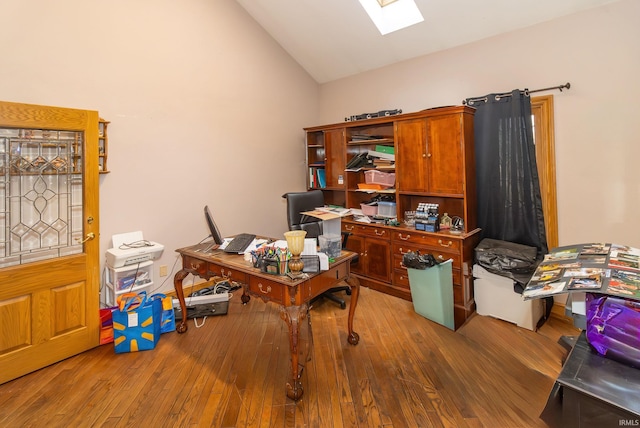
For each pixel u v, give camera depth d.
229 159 3.72
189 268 2.53
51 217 2.36
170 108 3.19
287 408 1.81
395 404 1.83
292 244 1.88
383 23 3.44
